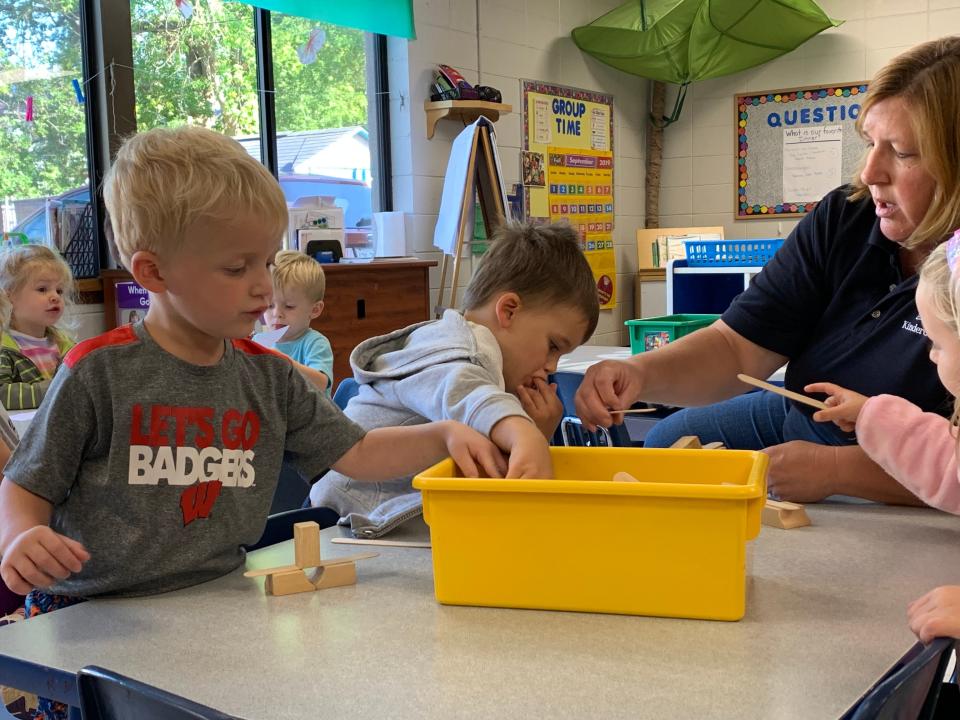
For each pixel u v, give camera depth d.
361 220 4.77
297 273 3.25
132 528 1.05
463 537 0.96
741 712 0.71
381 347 1.46
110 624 0.94
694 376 1.71
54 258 3.06
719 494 0.88
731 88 6.18
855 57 5.80
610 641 0.86
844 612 0.92
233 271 1.05
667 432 2.05
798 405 1.67
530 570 0.94
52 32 3.50
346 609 0.97
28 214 3.46
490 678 0.79
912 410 1.24
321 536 1.27
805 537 1.17
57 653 0.87
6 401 2.75
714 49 5.68
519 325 1.43
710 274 4.00
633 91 6.35
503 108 4.87
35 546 0.92
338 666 0.82
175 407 1.07
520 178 5.45
